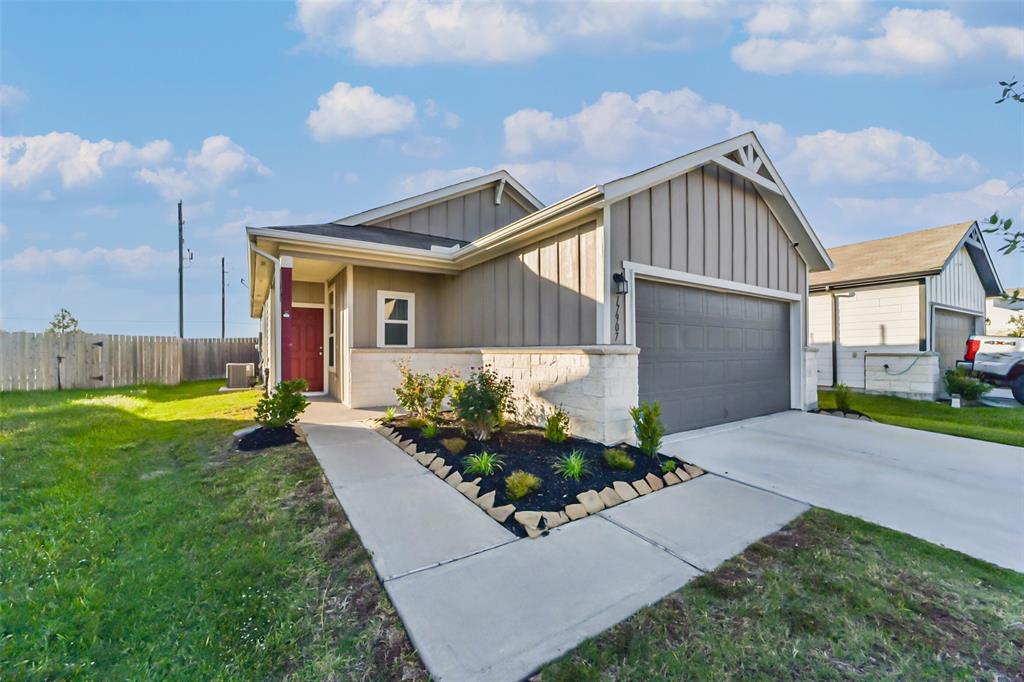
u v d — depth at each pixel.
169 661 1.88
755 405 7.30
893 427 6.48
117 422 6.42
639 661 1.85
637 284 5.55
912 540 2.92
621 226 5.30
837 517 3.29
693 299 6.28
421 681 1.75
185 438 5.61
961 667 1.82
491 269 7.33
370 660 1.88
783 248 7.88
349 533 2.99
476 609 2.19
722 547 2.83
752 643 1.96
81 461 4.51
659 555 2.73
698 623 2.09
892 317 10.84
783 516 3.32
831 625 2.08
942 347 11.21
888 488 3.94
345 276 8.44
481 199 11.28
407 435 5.40
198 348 15.62
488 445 4.84
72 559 2.67
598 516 3.31
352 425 6.37
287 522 3.18
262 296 11.45
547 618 2.12
